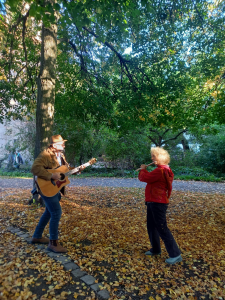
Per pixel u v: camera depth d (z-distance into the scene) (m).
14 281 2.51
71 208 6.11
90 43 8.45
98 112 8.76
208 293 2.58
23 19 6.96
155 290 2.62
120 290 2.58
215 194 8.91
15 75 9.23
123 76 9.65
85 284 2.63
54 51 6.16
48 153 3.41
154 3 7.18
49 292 2.41
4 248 3.37
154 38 8.14
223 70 8.02
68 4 4.14
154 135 17.94
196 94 8.69
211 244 3.91
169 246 3.16
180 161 17.91
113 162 16.98
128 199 7.77
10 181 13.55
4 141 21.41
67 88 9.05
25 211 5.55
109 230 4.51
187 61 8.58
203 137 17.16
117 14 4.97
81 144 15.62
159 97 8.42
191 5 7.61
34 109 10.53
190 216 5.73
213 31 7.93
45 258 3.12
